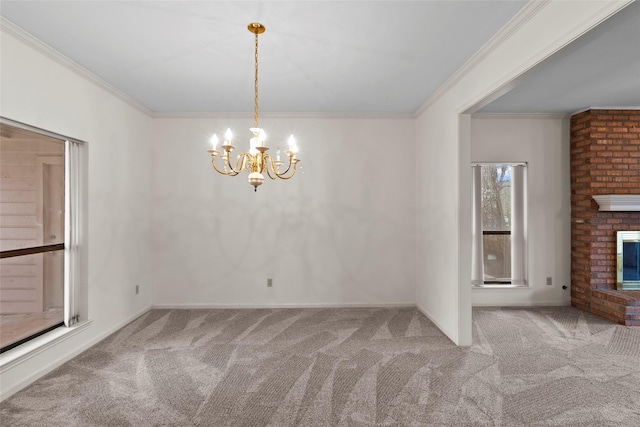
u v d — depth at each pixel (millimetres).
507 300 5211
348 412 2469
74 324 3457
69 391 2738
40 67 2949
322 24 2643
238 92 4160
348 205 5105
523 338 3879
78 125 3434
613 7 1749
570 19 2064
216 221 5055
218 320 4504
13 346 2865
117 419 2379
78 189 3537
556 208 5234
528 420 2379
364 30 2732
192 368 3137
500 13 2492
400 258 5125
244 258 5074
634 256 4867
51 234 3262
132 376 2986
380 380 2918
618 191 4836
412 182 5125
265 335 3965
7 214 2801
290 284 5086
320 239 5094
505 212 5273
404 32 2762
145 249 4828
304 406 2539
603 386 2828
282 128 5066
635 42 2900
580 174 5027
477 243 5246
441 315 4152
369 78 3727
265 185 5074
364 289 5125
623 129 4844
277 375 3004
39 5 2387
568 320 4512
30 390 2750
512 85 2814
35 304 3092
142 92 4160
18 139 2895
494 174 5266
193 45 2980
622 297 4395
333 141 5090
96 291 3738
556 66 3410
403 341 3785
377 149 5105
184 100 4461
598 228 4867
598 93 4246
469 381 2900
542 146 5227
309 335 3963
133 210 4508
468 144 3645
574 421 2367
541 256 5223
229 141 2670
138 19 2572
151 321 4457
